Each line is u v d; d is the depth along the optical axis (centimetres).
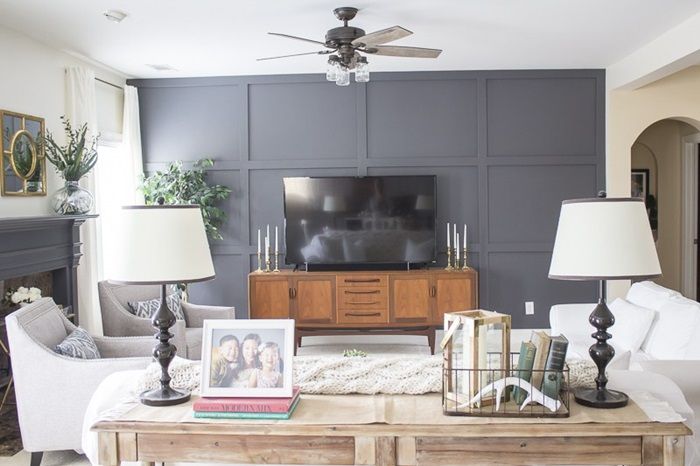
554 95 634
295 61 578
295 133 641
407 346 635
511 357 226
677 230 791
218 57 555
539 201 639
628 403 202
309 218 621
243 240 646
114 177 634
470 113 636
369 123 639
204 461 193
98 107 588
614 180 625
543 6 422
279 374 201
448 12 432
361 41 395
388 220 619
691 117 618
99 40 488
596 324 203
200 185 623
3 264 400
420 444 187
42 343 342
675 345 372
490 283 643
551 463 186
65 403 327
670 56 490
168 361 214
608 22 463
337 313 596
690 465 230
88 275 533
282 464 191
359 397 214
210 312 518
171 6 409
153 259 214
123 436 195
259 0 399
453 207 642
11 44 453
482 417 192
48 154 493
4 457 355
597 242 203
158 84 640
